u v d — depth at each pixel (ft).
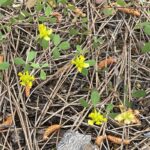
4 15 1.05
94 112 0.83
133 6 1.09
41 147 0.83
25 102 0.89
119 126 0.86
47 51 0.96
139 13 1.07
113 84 0.93
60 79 0.93
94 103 0.84
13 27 1.01
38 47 0.98
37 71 0.93
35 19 1.03
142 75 0.96
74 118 0.87
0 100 0.88
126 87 0.92
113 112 0.89
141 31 1.04
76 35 1.01
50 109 0.89
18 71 0.93
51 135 0.85
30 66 0.92
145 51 0.94
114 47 1.00
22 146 0.83
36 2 1.05
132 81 0.95
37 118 0.87
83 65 0.88
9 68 0.93
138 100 0.91
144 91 0.89
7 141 0.83
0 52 0.96
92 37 1.00
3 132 0.84
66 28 1.03
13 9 1.06
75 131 0.84
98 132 0.85
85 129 0.86
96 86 0.92
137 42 1.02
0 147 0.82
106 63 0.96
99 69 0.95
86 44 0.99
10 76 0.92
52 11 1.06
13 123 0.85
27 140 0.82
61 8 1.07
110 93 0.91
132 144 0.84
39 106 0.89
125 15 1.08
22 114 0.86
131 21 1.07
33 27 1.02
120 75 0.94
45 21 1.03
